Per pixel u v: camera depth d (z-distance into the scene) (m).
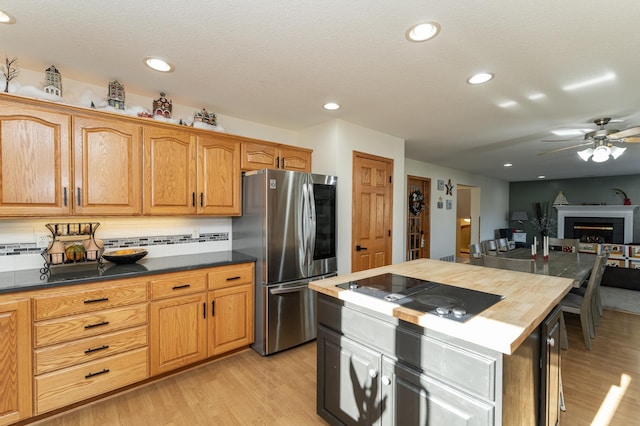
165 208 2.38
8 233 2.05
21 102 1.82
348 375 1.59
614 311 3.81
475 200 7.86
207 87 2.40
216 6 1.44
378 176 3.72
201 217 2.96
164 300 2.20
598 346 2.84
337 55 1.90
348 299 1.52
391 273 2.04
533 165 6.14
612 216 7.43
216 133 2.64
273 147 3.08
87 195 2.04
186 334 2.31
